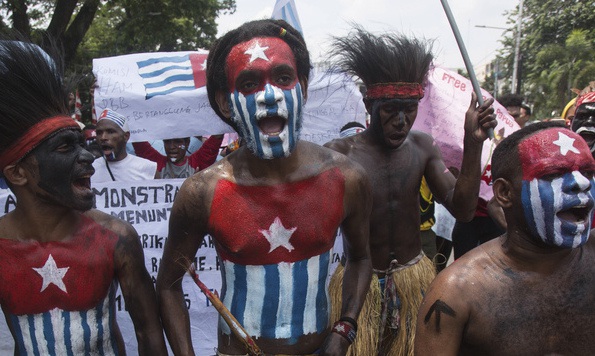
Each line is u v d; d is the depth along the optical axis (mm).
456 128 4004
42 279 2039
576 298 1717
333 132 4160
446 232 4918
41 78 1998
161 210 3598
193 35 20078
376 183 3064
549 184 1649
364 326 3023
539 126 1758
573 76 25750
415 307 3100
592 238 1812
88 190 2053
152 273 3617
